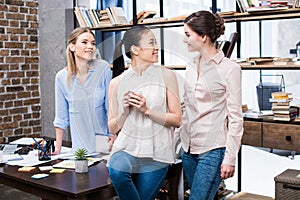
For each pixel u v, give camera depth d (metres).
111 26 4.64
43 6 5.58
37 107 5.72
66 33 5.30
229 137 2.27
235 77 2.27
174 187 2.74
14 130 5.47
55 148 3.18
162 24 4.28
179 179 2.75
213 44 2.31
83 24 4.89
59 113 3.13
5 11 5.31
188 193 3.64
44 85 5.66
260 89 4.02
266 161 4.22
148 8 4.92
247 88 4.19
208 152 2.34
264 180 4.20
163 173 1.97
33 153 3.20
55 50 5.46
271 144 3.55
